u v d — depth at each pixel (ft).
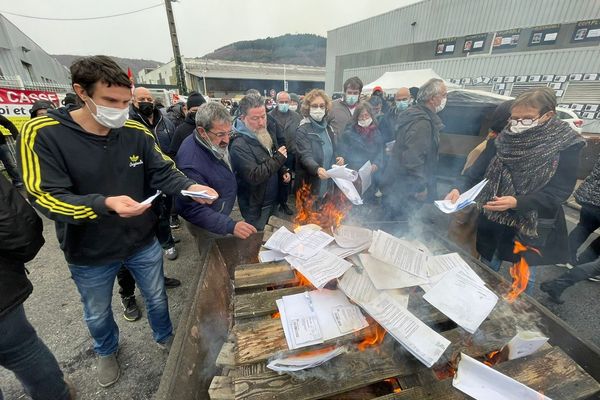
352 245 4.25
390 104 16.88
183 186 4.37
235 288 4.06
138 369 5.27
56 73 66.23
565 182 4.69
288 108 12.59
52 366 3.97
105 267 4.21
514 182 5.12
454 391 2.61
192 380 2.93
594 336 6.00
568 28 26.13
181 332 3.14
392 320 3.04
